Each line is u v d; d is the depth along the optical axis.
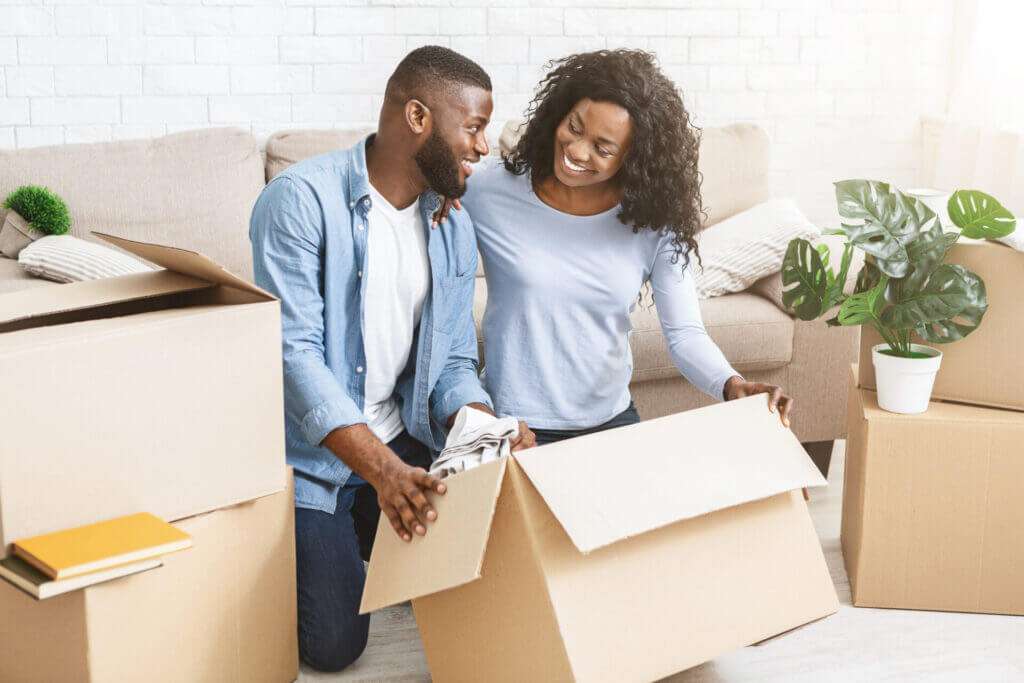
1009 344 2.07
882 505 2.11
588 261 2.04
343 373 1.91
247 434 1.64
